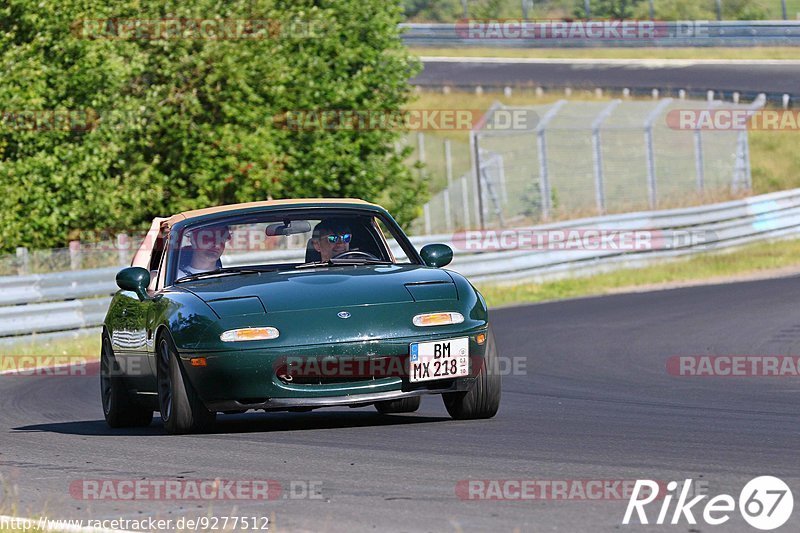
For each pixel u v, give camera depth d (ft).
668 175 442.09
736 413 104.53
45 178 256.32
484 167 408.46
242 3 292.61
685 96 549.13
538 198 420.36
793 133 549.95
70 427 113.50
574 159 459.73
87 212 260.42
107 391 113.80
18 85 252.83
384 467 76.02
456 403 97.96
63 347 205.16
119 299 113.80
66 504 69.51
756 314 207.10
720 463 74.54
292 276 98.07
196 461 81.97
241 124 291.79
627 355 161.38
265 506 65.77
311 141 313.32
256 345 88.94
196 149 282.97
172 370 93.30
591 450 80.89
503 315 233.76
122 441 95.40
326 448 84.89
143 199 280.10
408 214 339.57
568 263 309.42
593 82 602.03
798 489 65.57
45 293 214.28
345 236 105.91
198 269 102.94
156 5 282.15
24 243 255.50
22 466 85.46
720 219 353.31
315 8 313.12
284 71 301.22
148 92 277.23
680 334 183.52
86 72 257.55
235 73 282.97
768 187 517.55
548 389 129.70
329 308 91.20
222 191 295.69
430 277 97.45
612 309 229.86
